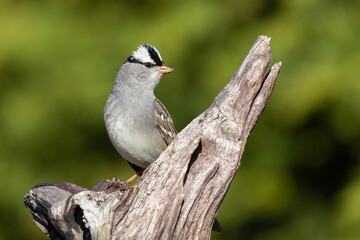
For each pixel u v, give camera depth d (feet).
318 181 42.65
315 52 38.24
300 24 39.09
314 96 37.63
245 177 41.52
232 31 40.98
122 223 20.42
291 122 39.09
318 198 42.60
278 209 42.16
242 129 21.17
